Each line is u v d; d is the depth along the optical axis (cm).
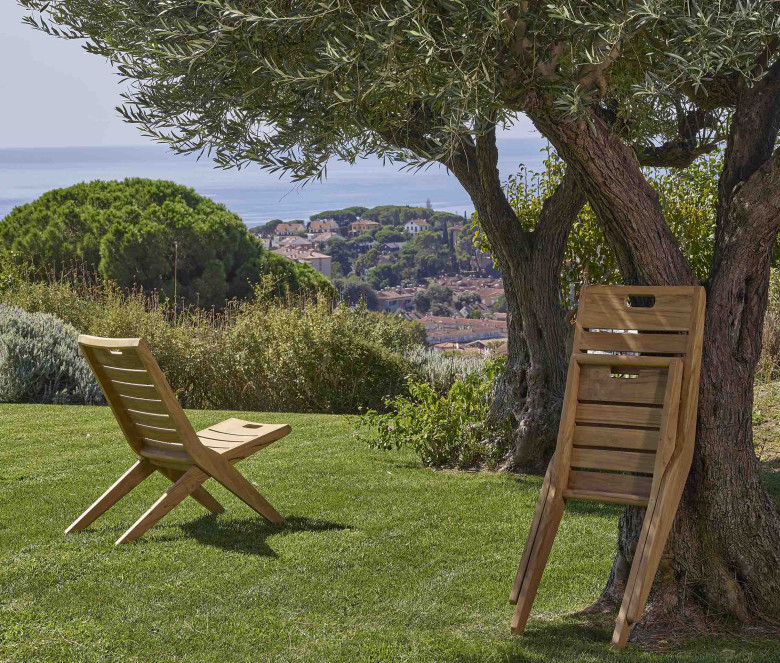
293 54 309
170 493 455
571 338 634
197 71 297
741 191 342
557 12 253
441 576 405
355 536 464
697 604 348
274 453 687
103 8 350
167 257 2105
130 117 344
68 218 2164
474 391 706
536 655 303
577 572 420
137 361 443
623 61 368
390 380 1030
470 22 264
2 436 720
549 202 640
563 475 335
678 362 320
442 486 583
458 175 651
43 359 961
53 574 388
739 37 267
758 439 730
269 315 1095
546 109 310
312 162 330
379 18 256
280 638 323
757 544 347
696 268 807
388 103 378
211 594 369
